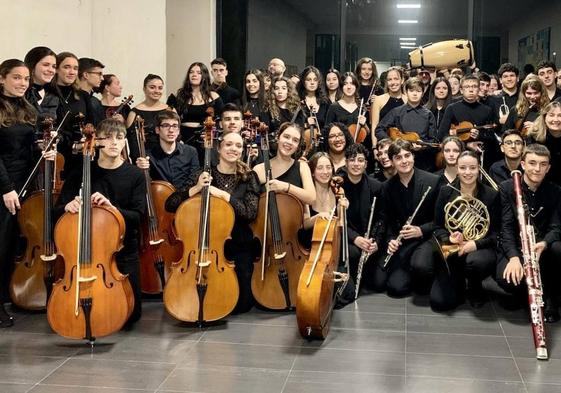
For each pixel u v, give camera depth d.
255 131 4.72
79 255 3.45
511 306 4.28
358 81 5.90
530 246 3.76
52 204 3.98
